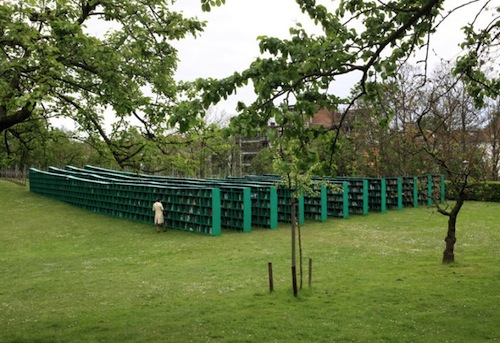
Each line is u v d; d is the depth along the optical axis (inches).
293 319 335.3
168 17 325.7
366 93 226.8
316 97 187.0
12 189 1541.6
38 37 263.4
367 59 212.1
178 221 924.6
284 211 1015.6
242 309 369.4
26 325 339.3
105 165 333.4
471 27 256.4
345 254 625.3
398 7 216.8
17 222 1021.2
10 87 255.6
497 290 394.6
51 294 448.1
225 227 936.3
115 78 289.1
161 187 960.3
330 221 1003.9
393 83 265.1
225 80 181.9
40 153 385.7
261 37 186.2
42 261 645.3
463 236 747.4
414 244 692.7
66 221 1031.0
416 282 438.3
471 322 313.0
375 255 610.9
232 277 503.5
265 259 605.6
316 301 383.9
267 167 1665.8
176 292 442.0
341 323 322.3
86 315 366.3
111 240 821.2
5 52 254.8
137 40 315.3
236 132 172.1
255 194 956.6
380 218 1034.7
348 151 1251.8
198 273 532.4
